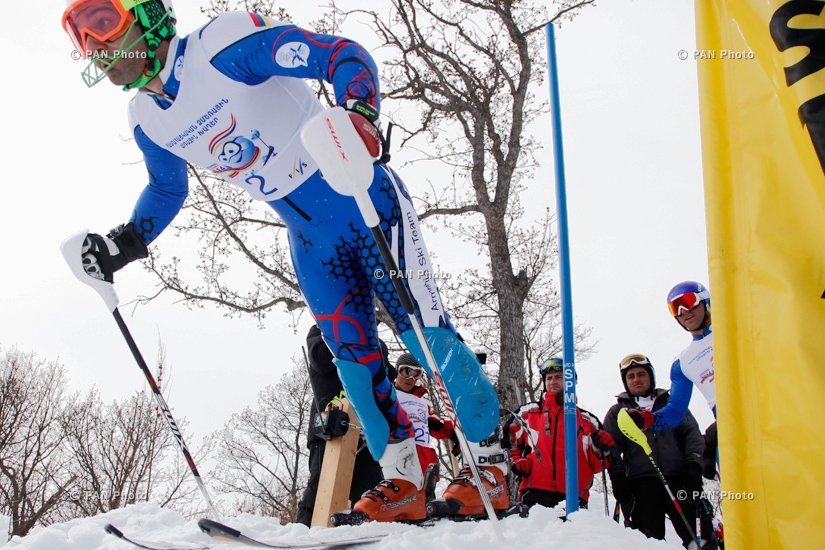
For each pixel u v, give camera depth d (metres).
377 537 2.28
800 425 1.28
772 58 1.40
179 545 2.11
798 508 1.27
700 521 4.37
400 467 2.73
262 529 2.60
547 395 4.48
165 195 2.73
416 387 4.27
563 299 2.78
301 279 2.67
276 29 2.24
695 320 4.11
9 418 17.05
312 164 2.43
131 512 2.75
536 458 4.31
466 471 2.79
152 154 2.60
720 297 1.40
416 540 2.14
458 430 2.18
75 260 2.49
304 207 2.49
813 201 1.31
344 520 2.64
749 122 1.42
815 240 1.31
